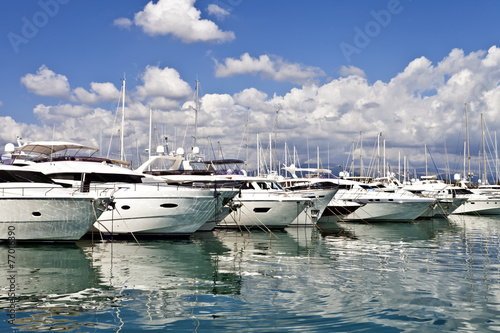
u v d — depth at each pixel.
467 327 7.12
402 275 11.00
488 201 37.16
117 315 7.75
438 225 27.28
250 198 22.75
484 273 11.23
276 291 9.39
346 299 8.73
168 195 17.69
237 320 7.47
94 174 18.64
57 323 7.33
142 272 11.43
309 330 6.98
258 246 16.69
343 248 16.19
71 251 14.92
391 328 7.06
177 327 7.15
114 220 17.86
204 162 27.22
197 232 21.92
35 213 15.49
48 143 20.20
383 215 28.80
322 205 25.23
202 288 9.66
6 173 17.38
